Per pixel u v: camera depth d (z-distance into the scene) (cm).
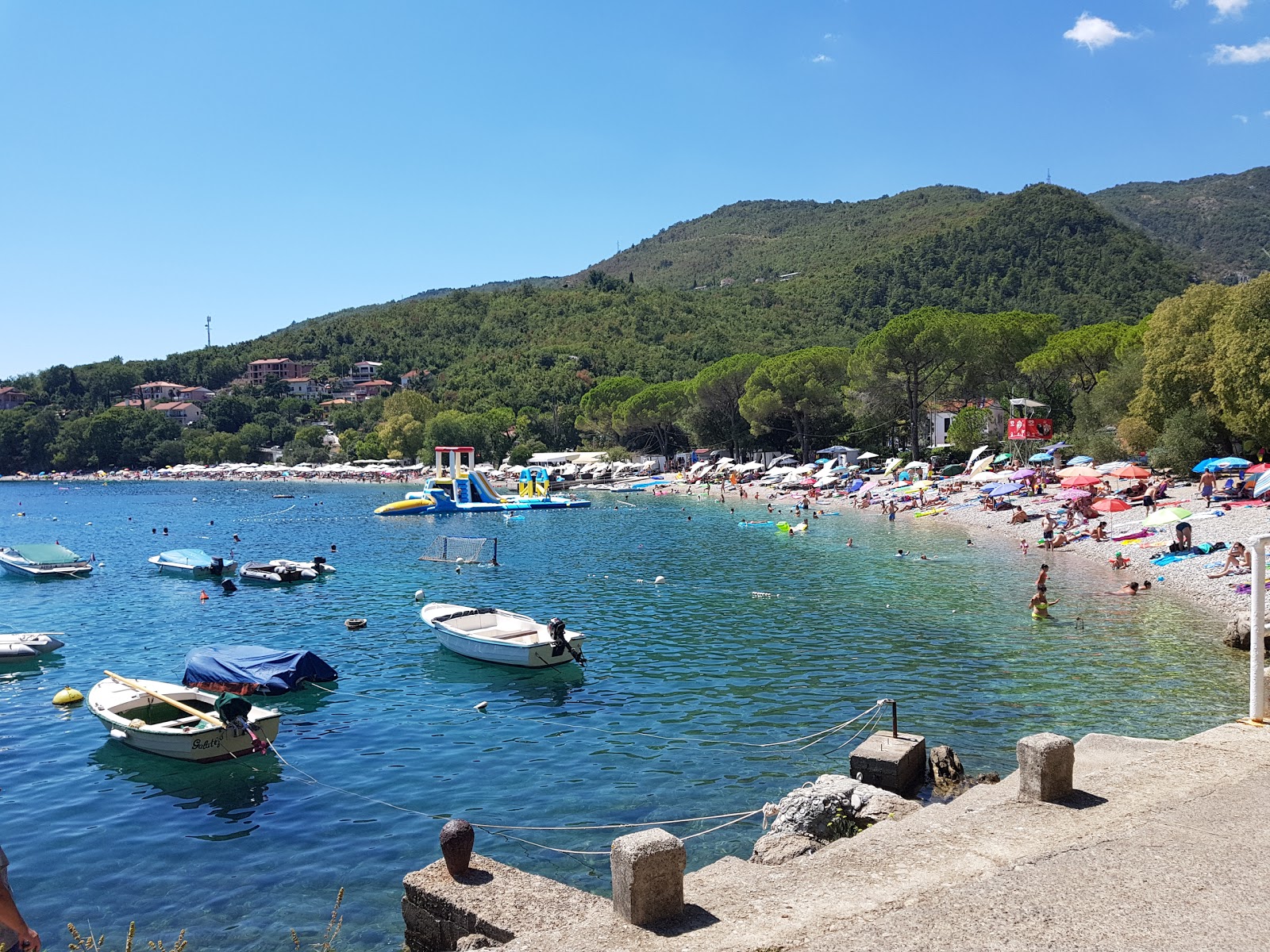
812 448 11606
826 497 9038
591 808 1864
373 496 13012
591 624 3659
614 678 2830
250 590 4778
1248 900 836
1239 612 3294
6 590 4888
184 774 2119
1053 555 5050
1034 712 2331
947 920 825
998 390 9944
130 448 19662
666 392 13300
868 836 1123
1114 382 7475
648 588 4503
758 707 2480
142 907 1513
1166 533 4919
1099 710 2322
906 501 7825
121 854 1711
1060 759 1138
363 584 4909
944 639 3173
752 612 3791
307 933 1413
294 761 2183
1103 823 1047
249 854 1705
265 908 1498
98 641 3603
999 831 1046
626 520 8125
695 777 2003
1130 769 1232
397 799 1942
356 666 3078
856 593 4128
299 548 6600
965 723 2266
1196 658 2800
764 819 1764
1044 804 1125
